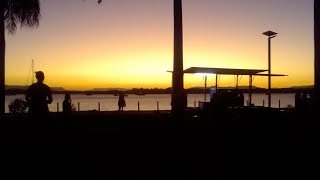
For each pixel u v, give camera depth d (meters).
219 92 23.55
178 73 15.06
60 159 9.78
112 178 7.92
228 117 19.77
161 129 15.91
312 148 11.75
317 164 9.39
